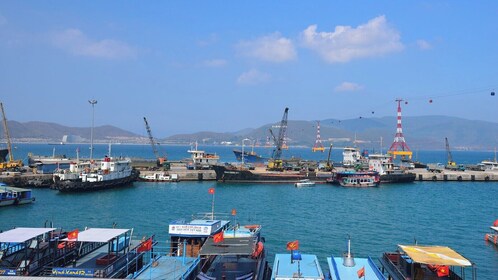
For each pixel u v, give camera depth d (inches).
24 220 3796.8
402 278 1825.8
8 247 1859.0
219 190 6432.1
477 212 4566.9
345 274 1713.8
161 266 1753.2
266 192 6284.5
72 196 5398.6
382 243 3058.6
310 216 4180.6
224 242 1882.4
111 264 1743.4
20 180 6235.2
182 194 5826.8
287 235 3260.3
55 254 1809.8
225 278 1790.1
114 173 6328.7
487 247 2994.6
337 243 3029.0
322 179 7805.1
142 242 2139.5
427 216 4279.0
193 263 1782.7
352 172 7573.8
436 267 1870.1
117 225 3572.8
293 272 1662.2
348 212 4490.7
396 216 4259.4
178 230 2066.9
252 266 1958.7
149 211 4330.7
